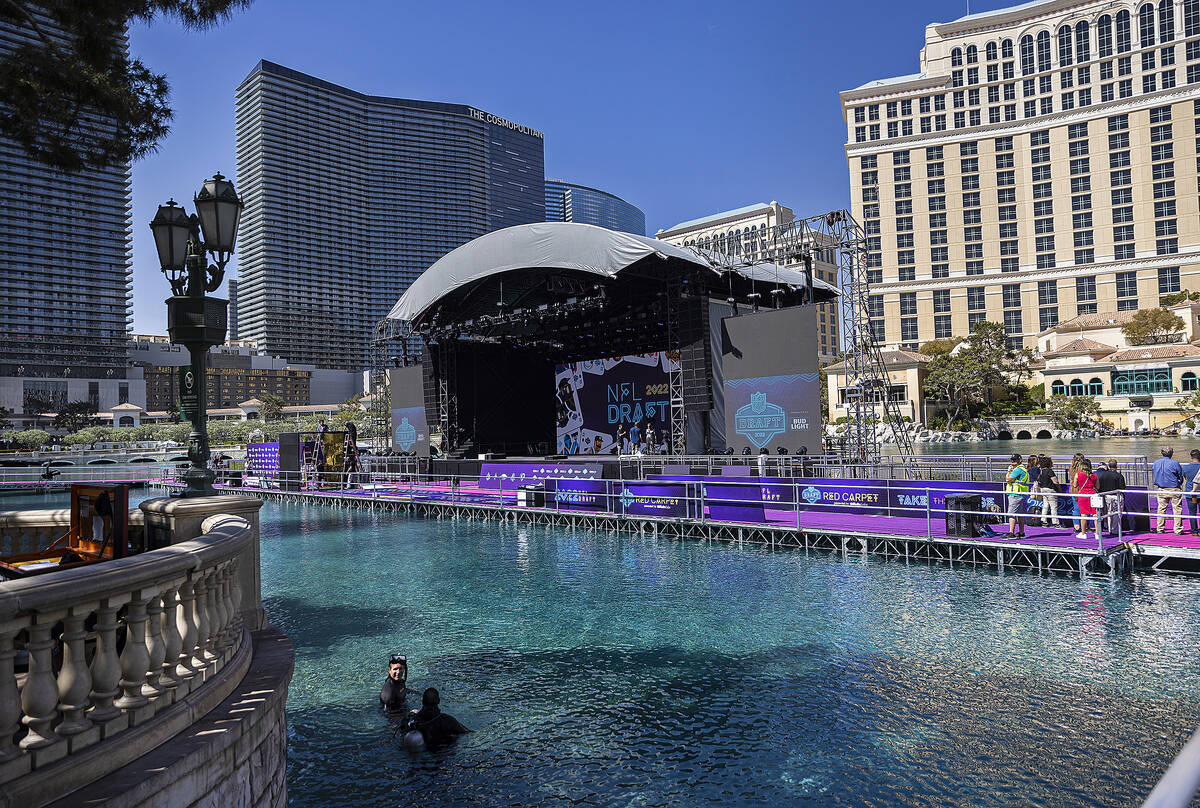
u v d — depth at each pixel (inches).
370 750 246.4
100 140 307.3
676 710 275.1
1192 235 3617.1
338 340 7180.1
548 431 1784.0
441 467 1309.1
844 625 381.4
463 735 257.4
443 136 7391.7
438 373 1551.4
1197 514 527.2
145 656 130.6
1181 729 243.9
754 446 1016.9
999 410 3179.1
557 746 247.1
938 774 219.5
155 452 2630.4
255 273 6998.0
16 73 271.6
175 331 238.4
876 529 601.3
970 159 4104.3
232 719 145.2
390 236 7273.6
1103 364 2940.5
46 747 110.6
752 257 1104.8
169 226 243.3
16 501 1338.6
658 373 1513.3
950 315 4119.1
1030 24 4023.1
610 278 1206.9
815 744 242.7
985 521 569.0
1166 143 3695.9
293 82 6801.2
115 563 124.0
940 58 4227.4
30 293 5925.2
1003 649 333.7
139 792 114.7
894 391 3154.5
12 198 5772.6
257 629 222.1
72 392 6092.5
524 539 716.7
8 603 101.9
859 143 4276.6
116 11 264.8
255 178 6781.5
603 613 419.2
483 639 372.2
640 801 208.8
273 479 1283.2
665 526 708.7
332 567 582.2
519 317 1350.9
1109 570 479.2
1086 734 242.7
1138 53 3774.6
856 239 1032.2
